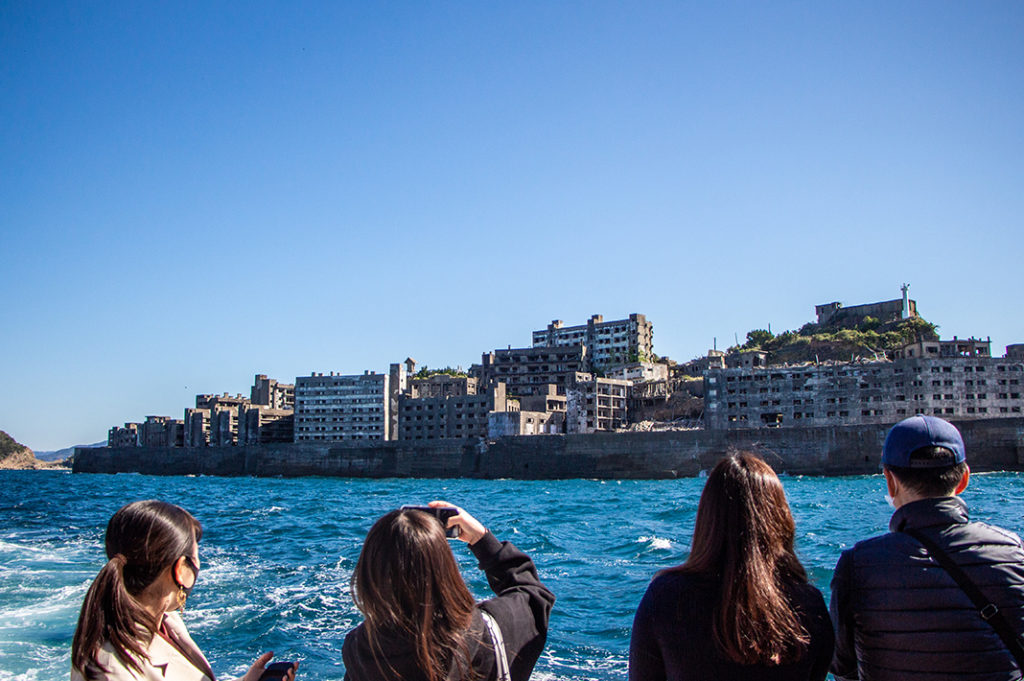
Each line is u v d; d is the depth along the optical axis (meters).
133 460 199.75
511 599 5.12
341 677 16.94
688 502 74.12
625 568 30.08
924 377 140.88
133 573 5.43
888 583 5.58
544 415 175.62
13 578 28.33
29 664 17.78
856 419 143.00
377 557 4.78
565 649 18.95
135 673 5.20
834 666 6.27
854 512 55.31
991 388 140.25
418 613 4.62
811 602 5.26
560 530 46.16
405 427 189.38
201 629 20.94
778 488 5.39
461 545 35.09
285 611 22.72
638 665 5.40
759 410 148.62
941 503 5.78
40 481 162.50
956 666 5.30
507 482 144.12
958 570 5.43
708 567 5.27
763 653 4.86
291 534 44.16
